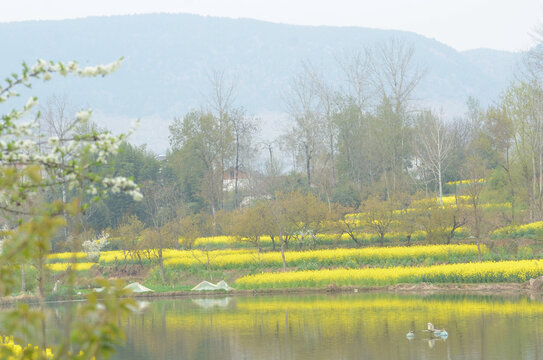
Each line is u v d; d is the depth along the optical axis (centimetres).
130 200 14850
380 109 18150
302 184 17988
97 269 10781
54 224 1095
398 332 5053
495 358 3959
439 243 10400
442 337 4747
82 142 1471
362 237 11412
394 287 8369
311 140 18150
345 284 8694
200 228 13962
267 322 5897
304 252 10094
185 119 17200
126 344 4972
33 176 1220
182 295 8906
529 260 8550
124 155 17188
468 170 12050
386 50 19438
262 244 12044
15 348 2381
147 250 10756
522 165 12169
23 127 1467
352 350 4422
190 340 5081
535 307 6150
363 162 18275
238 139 18950
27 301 7769
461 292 7788
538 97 12394
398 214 11106
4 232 1162
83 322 1083
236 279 9756
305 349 4528
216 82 17938
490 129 13350
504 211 11894
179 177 17562
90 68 1455
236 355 4416
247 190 16750
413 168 18512
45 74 1450
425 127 16975
